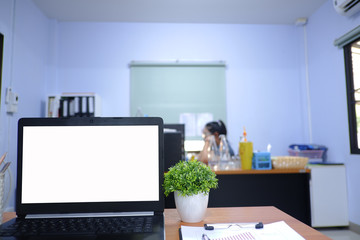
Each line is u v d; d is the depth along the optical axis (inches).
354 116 118.7
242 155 85.3
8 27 110.8
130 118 32.7
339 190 116.8
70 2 135.9
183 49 161.8
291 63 164.6
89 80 157.1
